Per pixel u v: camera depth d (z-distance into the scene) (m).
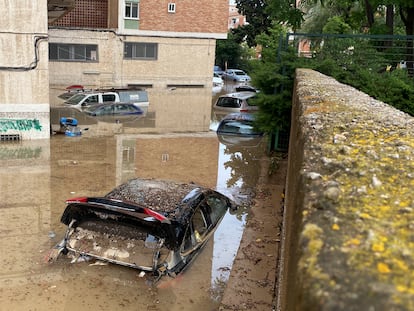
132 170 12.33
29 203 9.29
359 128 3.43
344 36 13.46
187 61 35.78
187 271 6.43
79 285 5.98
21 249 7.00
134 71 34.28
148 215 5.93
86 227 6.62
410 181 2.02
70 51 32.06
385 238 1.41
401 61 14.06
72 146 14.75
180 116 21.95
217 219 7.95
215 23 35.66
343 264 1.27
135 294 5.82
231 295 5.82
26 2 14.01
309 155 2.61
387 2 16.25
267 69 13.23
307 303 1.18
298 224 1.74
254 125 14.12
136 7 33.19
